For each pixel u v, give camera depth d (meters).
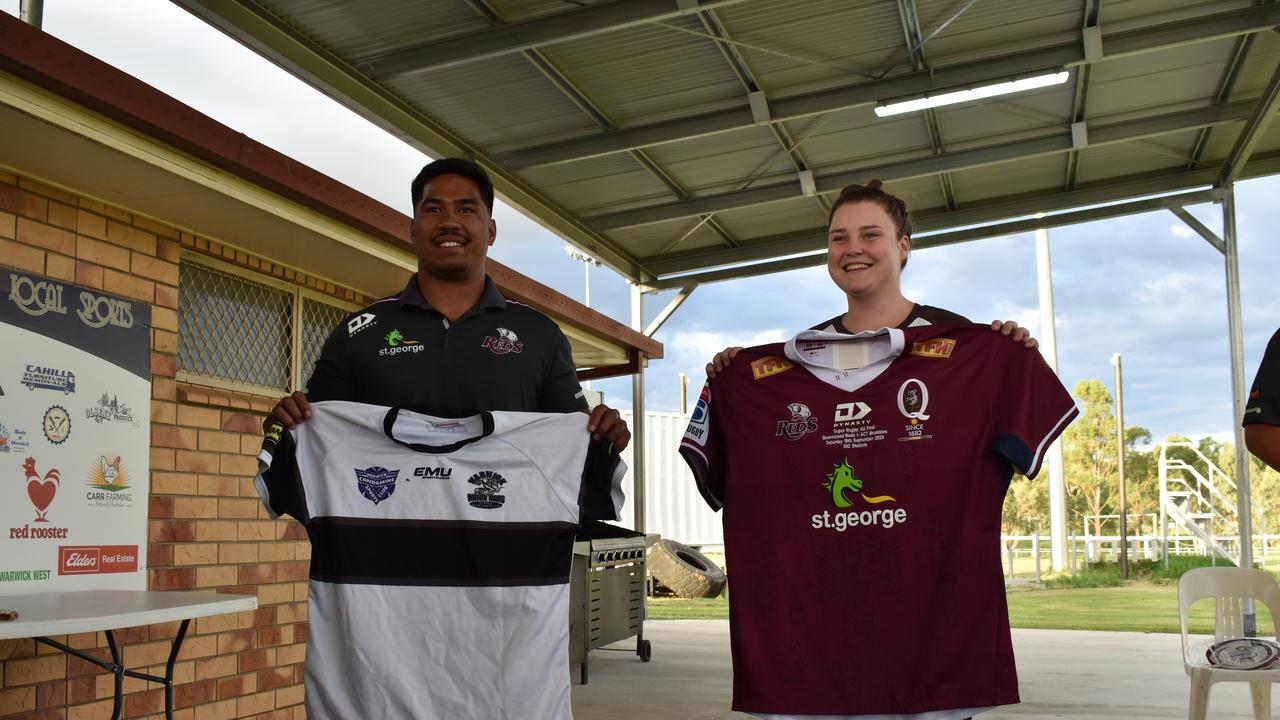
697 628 11.37
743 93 7.91
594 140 8.46
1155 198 10.28
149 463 4.39
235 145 3.92
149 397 4.39
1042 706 6.02
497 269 5.87
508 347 2.60
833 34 7.09
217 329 5.03
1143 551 25.11
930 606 2.54
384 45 6.77
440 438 2.51
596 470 2.55
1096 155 9.69
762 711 2.57
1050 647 9.09
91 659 3.20
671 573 12.41
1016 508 33.12
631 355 8.68
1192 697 3.98
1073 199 10.47
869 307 2.78
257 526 5.02
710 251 11.70
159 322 4.49
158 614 3.05
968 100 7.67
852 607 2.58
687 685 7.01
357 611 2.46
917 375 2.63
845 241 2.73
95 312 4.15
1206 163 9.98
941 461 2.58
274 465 2.54
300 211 4.54
